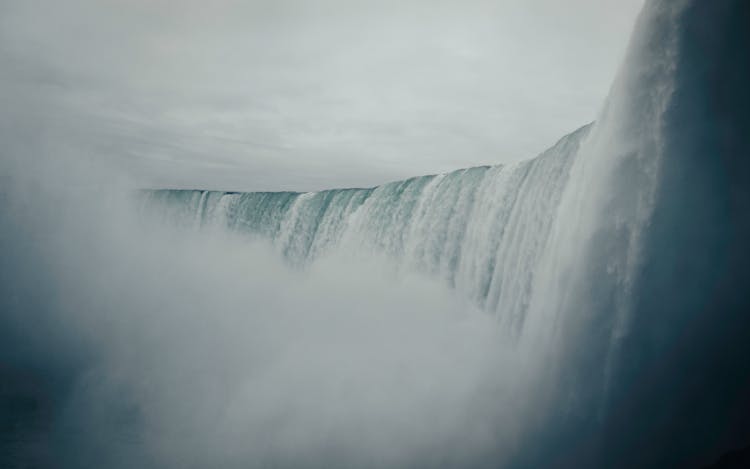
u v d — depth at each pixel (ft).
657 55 24.70
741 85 22.54
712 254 23.88
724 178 23.27
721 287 23.81
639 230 25.73
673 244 24.75
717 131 23.26
